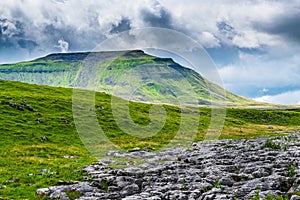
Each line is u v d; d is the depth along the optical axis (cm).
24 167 3231
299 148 3453
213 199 1973
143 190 2370
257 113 12044
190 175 2592
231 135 6569
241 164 2777
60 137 5041
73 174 2920
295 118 12475
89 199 2145
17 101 6462
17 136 4750
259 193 1975
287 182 2153
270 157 2923
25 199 2245
